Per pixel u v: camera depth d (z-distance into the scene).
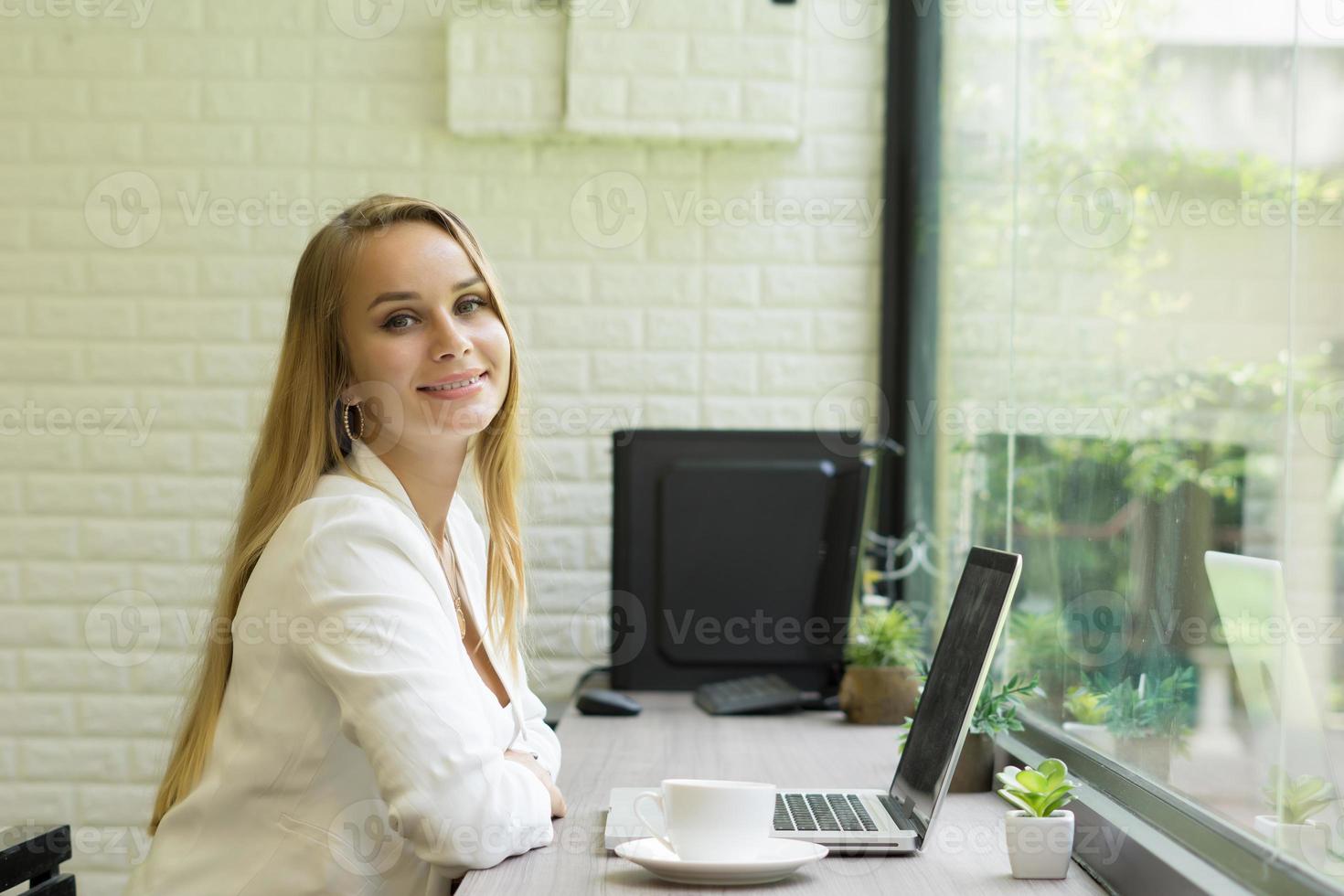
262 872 1.36
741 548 2.56
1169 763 1.32
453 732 1.28
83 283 3.13
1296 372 1.06
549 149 3.15
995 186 2.26
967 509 2.43
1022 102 2.06
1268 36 1.13
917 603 2.91
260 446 1.54
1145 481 1.43
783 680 2.44
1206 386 1.26
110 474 3.14
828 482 2.54
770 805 1.21
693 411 3.17
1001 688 1.68
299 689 1.36
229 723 1.41
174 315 3.13
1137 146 1.49
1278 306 1.09
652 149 3.16
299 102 3.14
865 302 3.18
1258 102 1.15
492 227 3.15
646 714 2.33
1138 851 1.19
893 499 3.13
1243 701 1.14
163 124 3.13
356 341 1.52
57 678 3.13
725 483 2.56
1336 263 0.99
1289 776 1.04
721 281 3.17
